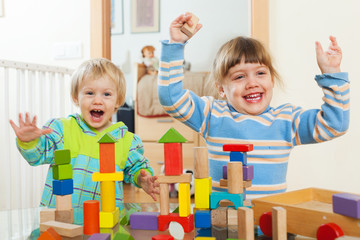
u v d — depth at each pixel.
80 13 2.16
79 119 1.28
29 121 0.89
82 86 1.25
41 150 1.08
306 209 0.63
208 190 0.73
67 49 2.18
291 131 1.05
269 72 1.09
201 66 4.01
